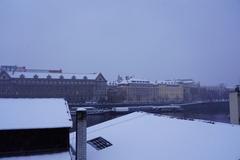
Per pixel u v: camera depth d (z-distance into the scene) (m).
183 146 19.83
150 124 25.86
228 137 20.47
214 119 99.00
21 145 18.22
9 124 18.23
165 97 183.50
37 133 18.45
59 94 148.62
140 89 172.75
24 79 142.88
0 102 21.55
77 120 18.17
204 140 20.34
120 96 163.50
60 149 18.73
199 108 154.88
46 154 18.22
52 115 19.84
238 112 26.75
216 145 19.23
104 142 23.38
